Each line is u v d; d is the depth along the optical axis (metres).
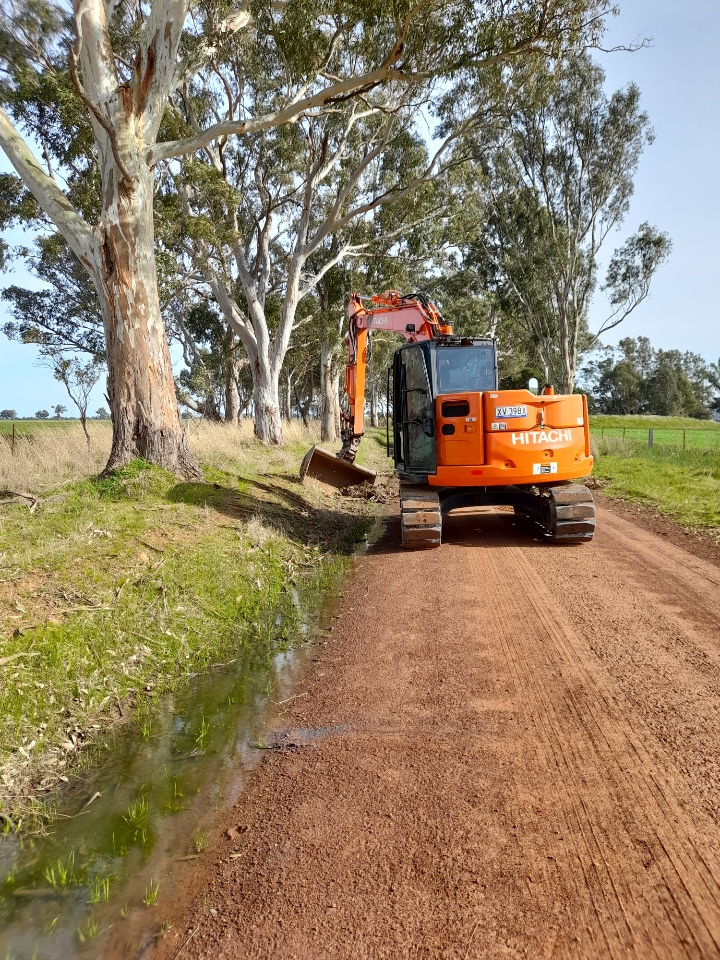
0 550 7.45
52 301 31.03
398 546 10.77
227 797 3.92
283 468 17.16
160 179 22.19
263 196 24.38
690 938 2.62
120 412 11.23
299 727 4.72
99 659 5.70
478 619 6.77
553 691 4.96
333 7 13.04
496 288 35.53
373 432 50.16
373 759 4.16
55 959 2.77
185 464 11.70
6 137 11.46
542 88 14.79
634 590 7.45
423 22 11.12
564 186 30.70
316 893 3.01
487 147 23.52
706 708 4.52
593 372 115.69
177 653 6.18
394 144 24.50
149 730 4.93
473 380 10.77
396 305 12.88
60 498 9.91
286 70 16.20
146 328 11.20
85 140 16.81
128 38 16.52
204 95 21.72
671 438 38.56
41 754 4.55
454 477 10.05
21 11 12.93
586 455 10.27
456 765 4.02
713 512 12.04
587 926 2.71
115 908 3.06
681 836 3.24
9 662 5.27
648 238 31.73
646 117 29.12
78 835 3.67
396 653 5.99
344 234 28.44
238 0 14.73
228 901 3.03
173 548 8.45
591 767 3.90
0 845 3.67
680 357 116.69
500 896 2.90
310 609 7.62
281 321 24.67
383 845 3.30
